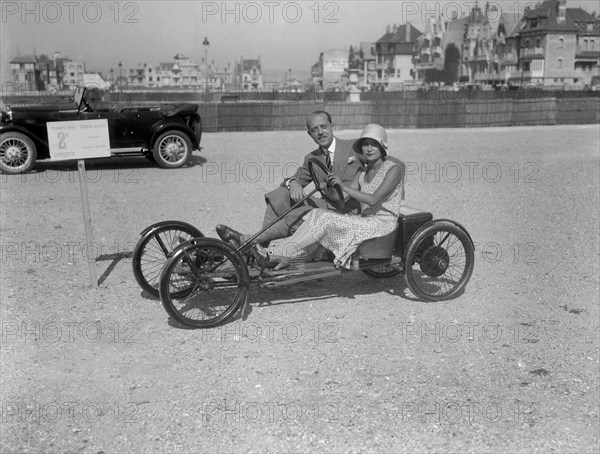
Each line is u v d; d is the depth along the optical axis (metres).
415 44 88.75
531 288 5.79
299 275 5.04
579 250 7.06
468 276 5.39
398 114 24.58
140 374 4.12
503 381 4.05
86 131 5.48
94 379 4.07
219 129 22.69
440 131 23.31
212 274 4.71
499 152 16.19
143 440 3.41
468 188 10.91
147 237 5.20
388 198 5.08
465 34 80.06
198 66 85.38
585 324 4.97
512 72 72.38
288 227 5.08
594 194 10.34
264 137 20.34
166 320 4.98
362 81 80.50
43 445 3.36
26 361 4.29
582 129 24.27
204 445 3.37
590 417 3.66
